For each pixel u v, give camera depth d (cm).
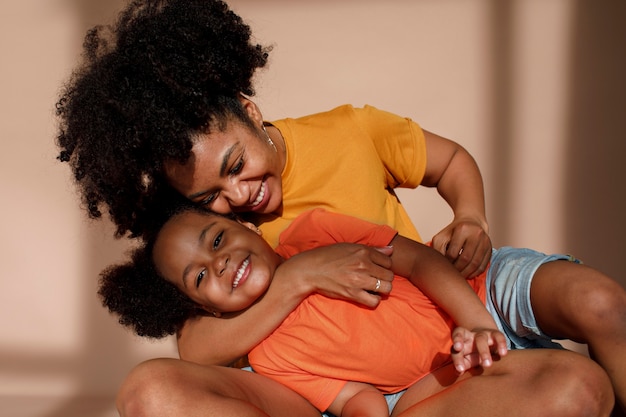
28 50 276
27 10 277
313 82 278
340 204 178
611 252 275
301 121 189
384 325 160
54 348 276
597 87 273
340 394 158
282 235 178
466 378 148
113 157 168
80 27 276
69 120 178
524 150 275
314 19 277
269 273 163
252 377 158
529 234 276
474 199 190
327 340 159
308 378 159
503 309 164
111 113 167
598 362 148
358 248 164
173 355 275
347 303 161
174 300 176
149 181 170
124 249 275
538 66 274
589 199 275
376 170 185
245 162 166
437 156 196
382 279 161
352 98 277
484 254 173
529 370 142
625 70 272
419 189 277
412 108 276
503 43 274
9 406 251
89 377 274
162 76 164
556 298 151
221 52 175
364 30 277
